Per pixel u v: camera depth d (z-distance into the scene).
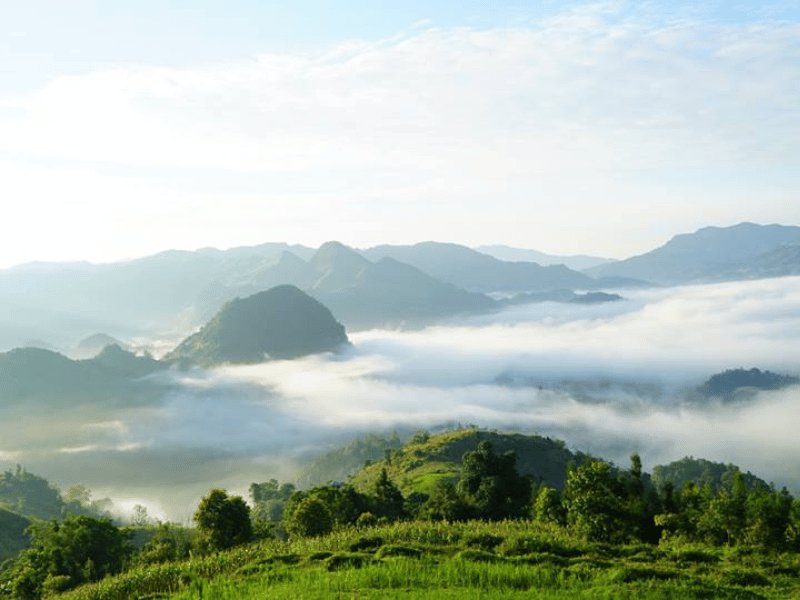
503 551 30.77
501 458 76.06
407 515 78.81
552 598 23.02
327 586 25.53
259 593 25.42
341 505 68.31
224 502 53.44
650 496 51.47
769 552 31.95
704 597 23.58
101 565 55.78
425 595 23.69
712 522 44.41
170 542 59.22
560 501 51.50
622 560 29.70
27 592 52.28
